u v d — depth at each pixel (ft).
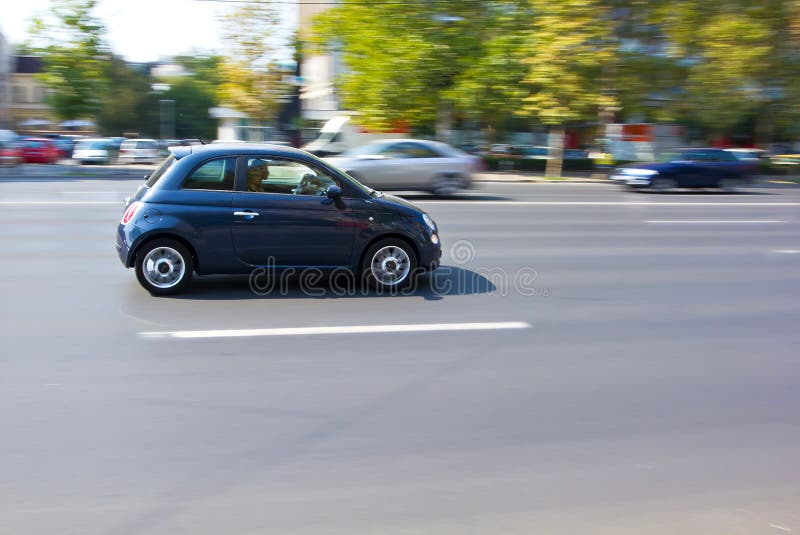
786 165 126.72
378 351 20.25
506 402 16.72
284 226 26.04
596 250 39.93
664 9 103.30
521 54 104.78
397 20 108.17
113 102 214.28
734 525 11.73
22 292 26.30
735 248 42.04
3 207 54.19
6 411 15.47
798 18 106.01
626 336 22.66
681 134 138.10
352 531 11.26
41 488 12.32
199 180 25.76
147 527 11.23
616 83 105.81
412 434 14.85
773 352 21.34
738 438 15.12
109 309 24.03
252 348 20.15
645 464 13.80
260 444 14.20
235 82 125.08
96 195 65.36
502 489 12.68
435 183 68.44
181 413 15.60
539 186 91.30
